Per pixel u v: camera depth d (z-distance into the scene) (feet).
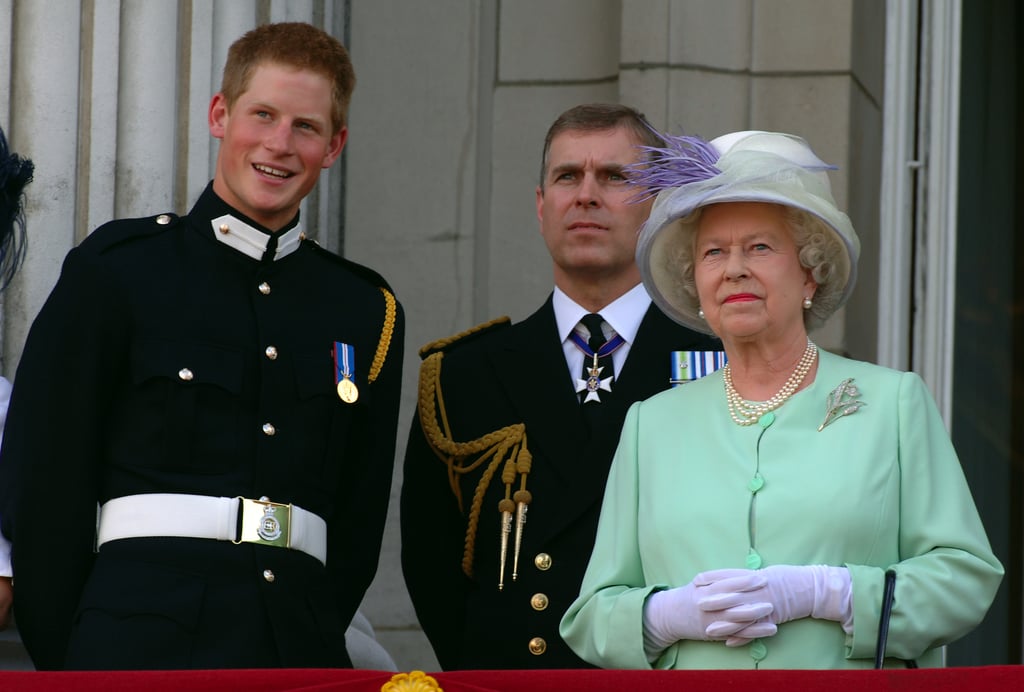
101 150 69.46
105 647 54.19
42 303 67.67
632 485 54.13
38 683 48.14
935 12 87.30
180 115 71.00
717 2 84.33
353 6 87.10
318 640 56.44
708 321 53.67
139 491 56.03
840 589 49.44
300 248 60.90
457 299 84.99
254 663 54.95
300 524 57.11
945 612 49.83
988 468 86.53
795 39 84.17
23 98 69.00
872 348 85.05
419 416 66.13
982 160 88.43
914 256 86.53
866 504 50.83
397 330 61.31
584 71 85.56
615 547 53.72
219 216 59.26
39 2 69.26
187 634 54.60
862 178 84.74
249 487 56.54
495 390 65.05
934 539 50.80
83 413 56.24
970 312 87.51
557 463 62.90
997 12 89.25
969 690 46.57
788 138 55.06
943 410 85.30
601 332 65.10
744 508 51.42
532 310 84.48
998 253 88.02
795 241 53.21
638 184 55.72
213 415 56.75
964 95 88.58
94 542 56.70
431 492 65.77
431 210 85.66
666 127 83.15
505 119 85.81
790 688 46.91
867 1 85.76
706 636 49.80
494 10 86.43
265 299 58.95
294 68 59.31
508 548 62.64
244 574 55.72
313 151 59.52
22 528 55.62
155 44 70.38
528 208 85.15
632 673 47.60
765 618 49.49
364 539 60.13
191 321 57.62
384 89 86.69
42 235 68.08
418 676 48.16
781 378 53.42
